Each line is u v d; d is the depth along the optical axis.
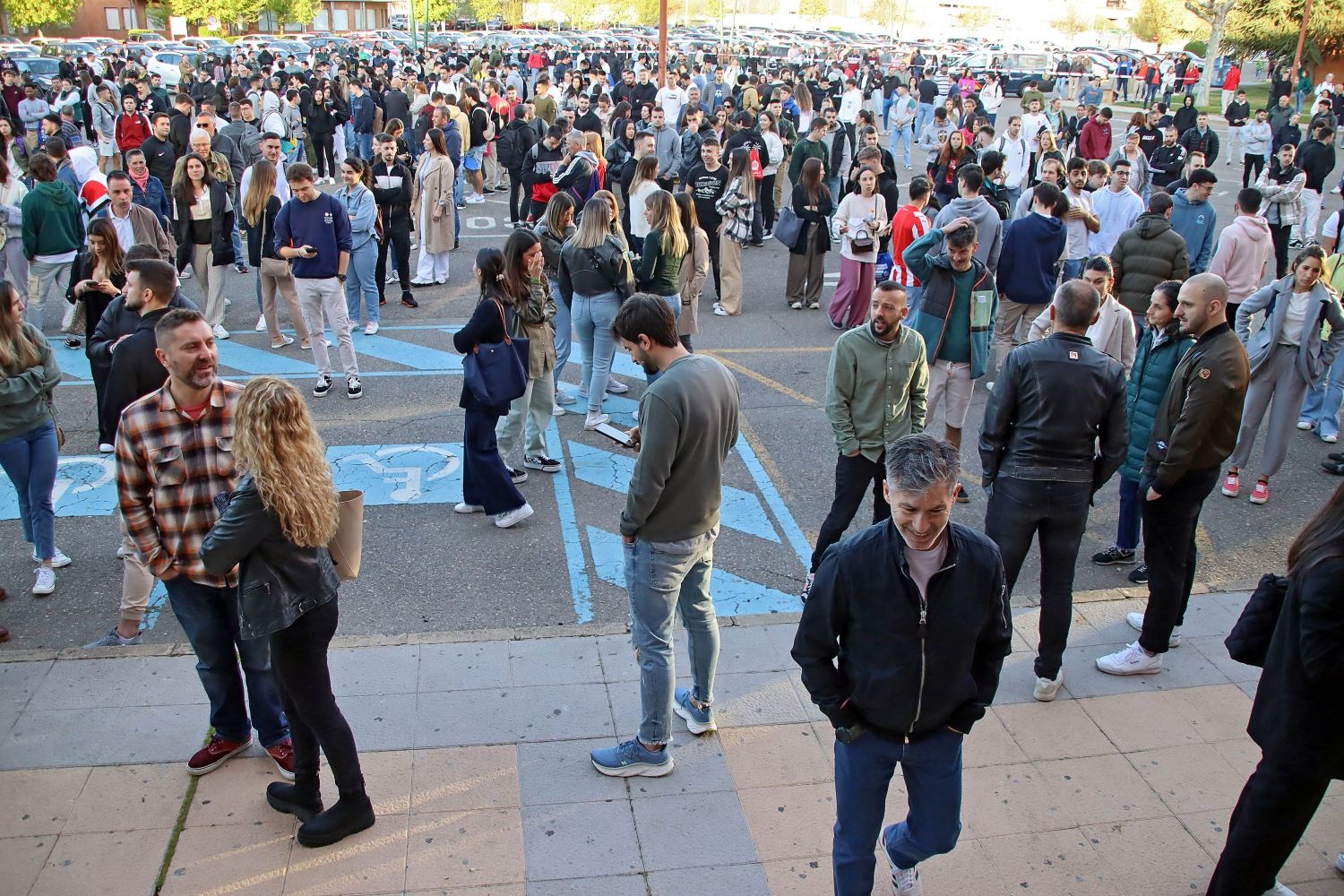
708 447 4.22
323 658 3.87
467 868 3.98
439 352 10.72
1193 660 5.59
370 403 9.26
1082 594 6.24
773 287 13.74
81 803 4.27
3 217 10.47
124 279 7.72
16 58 35.94
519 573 6.46
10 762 4.50
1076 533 4.99
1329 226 10.27
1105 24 93.94
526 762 4.59
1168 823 4.36
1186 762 4.75
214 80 32.06
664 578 4.32
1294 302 7.36
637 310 4.22
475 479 6.91
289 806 4.20
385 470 7.89
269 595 3.64
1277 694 3.45
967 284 7.19
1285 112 23.89
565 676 5.24
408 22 90.88
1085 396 4.83
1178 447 4.96
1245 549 7.11
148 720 4.82
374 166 11.86
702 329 11.84
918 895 3.83
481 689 5.11
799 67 36.97
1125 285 9.09
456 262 14.57
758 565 6.70
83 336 10.62
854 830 3.54
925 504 3.01
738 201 11.89
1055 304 4.95
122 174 9.37
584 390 9.22
